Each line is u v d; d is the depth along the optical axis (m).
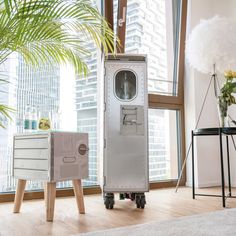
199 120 3.28
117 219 1.78
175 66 3.46
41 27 1.36
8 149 2.45
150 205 2.21
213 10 3.52
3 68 2.46
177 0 3.46
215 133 2.30
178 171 3.38
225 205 2.19
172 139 3.39
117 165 2.13
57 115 2.72
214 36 2.58
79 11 1.45
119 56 2.22
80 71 1.73
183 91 3.43
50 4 1.32
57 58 1.65
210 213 1.85
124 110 2.17
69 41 1.54
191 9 3.38
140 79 2.21
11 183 2.46
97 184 2.86
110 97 2.18
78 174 1.90
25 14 1.27
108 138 2.14
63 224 1.67
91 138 2.89
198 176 3.20
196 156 3.23
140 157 2.15
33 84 2.60
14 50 1.40
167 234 1.40
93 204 2.26
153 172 3.22
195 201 2.38
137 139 2.16
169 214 1.91
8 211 2.00
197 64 2.82
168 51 3.43
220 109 2.53
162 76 3.36
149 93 3.17
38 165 1.81
